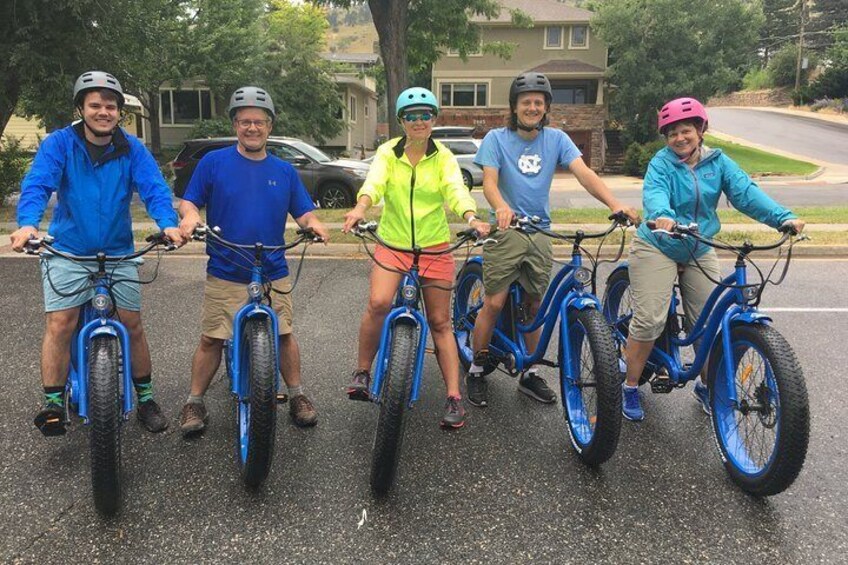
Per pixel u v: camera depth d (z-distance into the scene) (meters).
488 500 3.16
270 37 29.88
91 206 3.42
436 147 3.70
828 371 4.82
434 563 2.71
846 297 6.91
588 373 3.62
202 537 2.87
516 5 33.62
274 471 3.42
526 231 3.71
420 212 3.69
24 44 13.07
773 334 3.10
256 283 3.35
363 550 2.78
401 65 15.36
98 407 2.87
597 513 3.05
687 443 3.77
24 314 6.27
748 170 26.98
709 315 3.61
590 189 3.85
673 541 2.85
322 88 31.03
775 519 3.01
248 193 3.63
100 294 3.17
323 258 9.26
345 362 5.09
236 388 3.29
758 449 3.32
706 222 3.75
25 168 15.46
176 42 24.98
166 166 22.92
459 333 5.03
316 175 14.79
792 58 64.12
